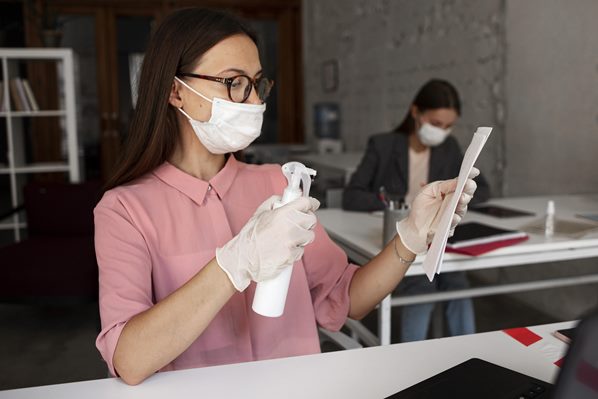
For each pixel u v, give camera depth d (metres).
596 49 2.73
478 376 0.86
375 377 0.92
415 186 2.71
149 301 1.01
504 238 1.81
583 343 0.52
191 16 1.07
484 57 3.61
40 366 2.68
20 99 4.09
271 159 6.21
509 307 3.35
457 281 2.37
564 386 0.52
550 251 1.79
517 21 3.25
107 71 6.79
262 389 0.88
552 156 3.06
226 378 0.92
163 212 1.09
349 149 6.08
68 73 4.02
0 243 5.11
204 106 1.07
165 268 1.07
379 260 1.17
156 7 6.82
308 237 0.84
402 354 1.00
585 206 2.50
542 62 3.08
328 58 6.52
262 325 1.14
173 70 1.06
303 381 0.91
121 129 6.88
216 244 1.11
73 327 3.18
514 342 1.05
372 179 2.72
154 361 0.89
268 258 0.83
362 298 1.18
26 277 3.02
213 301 0.88
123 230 1.03
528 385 0.83
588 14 2.76
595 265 2.87
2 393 0.88
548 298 3.21
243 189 1.21
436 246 0.90
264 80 1.16
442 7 4.09
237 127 1.08
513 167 3.38
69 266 3.06
